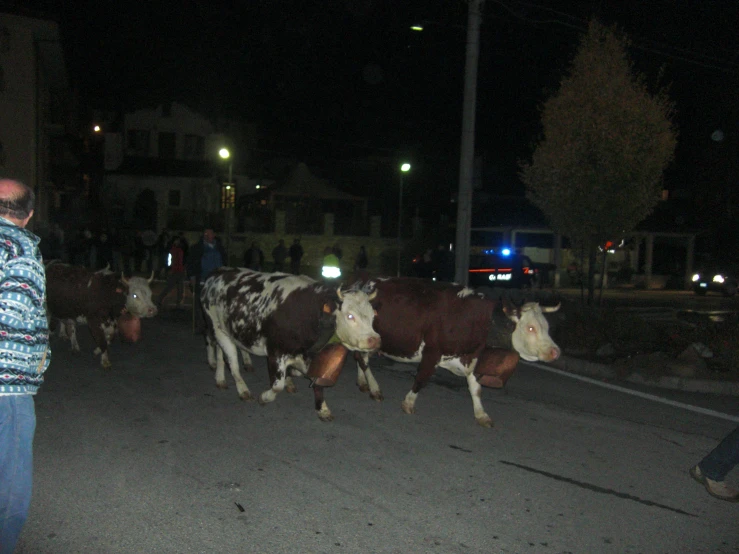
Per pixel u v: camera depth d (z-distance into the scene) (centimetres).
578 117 1333
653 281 3684
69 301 963
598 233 1362
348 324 675
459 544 454
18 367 350
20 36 2431
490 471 592
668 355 1100
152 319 1489
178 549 434
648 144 1321
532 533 474
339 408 786
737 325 1143
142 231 3550
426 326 740
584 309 1242
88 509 489
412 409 774
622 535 477
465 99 1397
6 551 348
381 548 445
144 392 840
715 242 3189
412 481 562
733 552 457
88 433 664
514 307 720
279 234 3800
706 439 709
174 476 557
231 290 801
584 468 608
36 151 2497
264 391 845
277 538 454
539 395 890
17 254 356
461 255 1414
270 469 580
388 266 3897
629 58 1436
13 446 350
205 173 4381
